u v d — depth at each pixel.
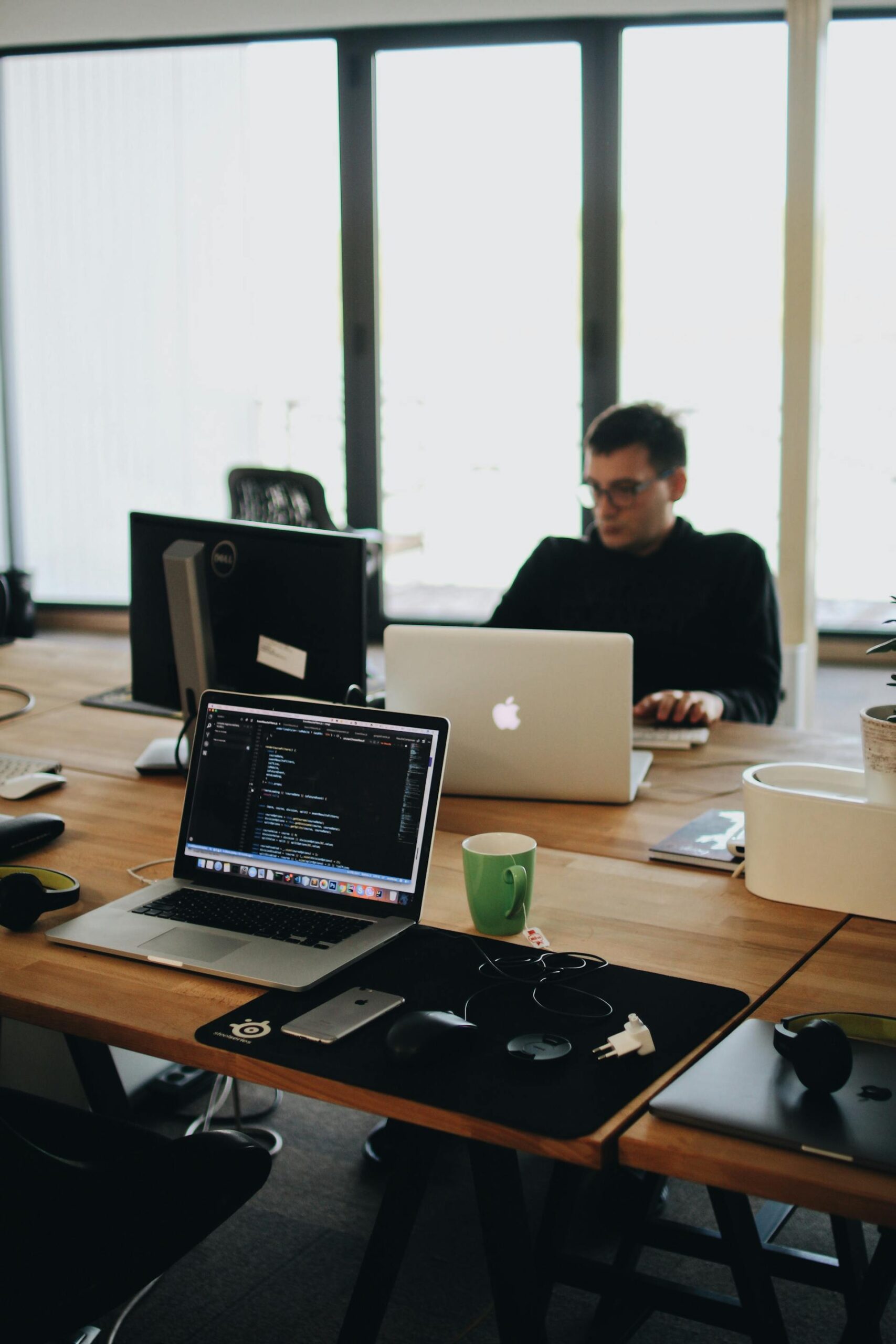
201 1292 1.86
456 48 5.66
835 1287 1.56
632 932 1.47
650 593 2.75
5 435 6.62
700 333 5.86
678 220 5.73
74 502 6.64
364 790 1.49
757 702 2.56
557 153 5.73
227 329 6.27
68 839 1.81
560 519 6.24
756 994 1.29
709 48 5.52
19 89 6.24
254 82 5.95
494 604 6.54
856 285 5.84
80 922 1.47
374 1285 1.19
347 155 5.86
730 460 6.00
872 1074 1.10
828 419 6.05
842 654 6.05
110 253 6.32
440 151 5.84
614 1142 1.02
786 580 4.39
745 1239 1.30
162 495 6.53
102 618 6.73
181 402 6.40
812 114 4.12
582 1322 1.79
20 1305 1.16
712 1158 0.98
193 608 2.04
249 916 1.47
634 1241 1.68
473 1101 1.08
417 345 6.09
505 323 5.99
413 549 6.52
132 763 2.21
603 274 5.77
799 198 4.18
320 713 1.53
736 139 5.61
